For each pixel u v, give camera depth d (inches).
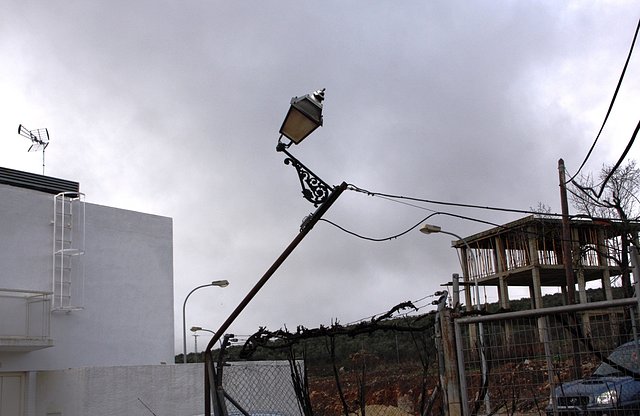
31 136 882.1
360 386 322.0
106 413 684.1
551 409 264.4
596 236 968.3
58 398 713.6
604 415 256.7
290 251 274.8
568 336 263.4
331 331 276.5
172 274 932.0
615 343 263.7
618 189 880.3
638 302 228.5
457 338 274.1
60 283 797.9
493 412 275.1
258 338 271.6
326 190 284.5
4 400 725.3
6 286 749.9
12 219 770.2
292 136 286.2
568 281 787.4
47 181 852.6
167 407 734.5
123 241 880.3
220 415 260.1
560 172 792.3
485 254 1056.8
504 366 281.0
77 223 829.8
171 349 908.0
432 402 290.8
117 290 860.0
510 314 259.1
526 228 932.0
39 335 745.0
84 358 806.5
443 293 287.4
